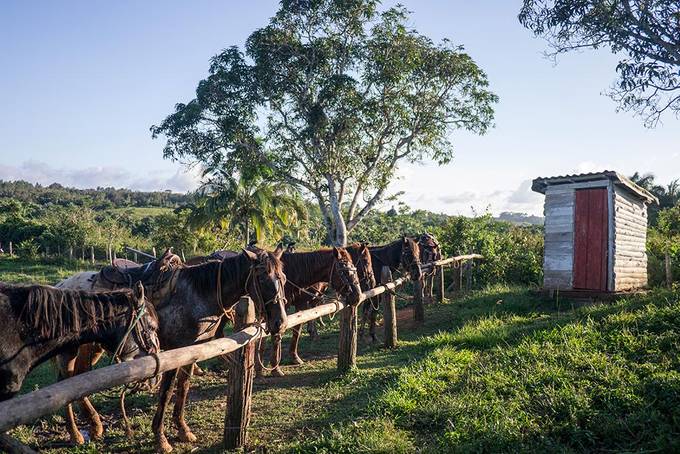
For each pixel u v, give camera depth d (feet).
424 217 130.62
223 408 21.50
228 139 74.84
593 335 23.65
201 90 74.13
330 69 77.10
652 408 16.15
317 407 20.77
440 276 49.24
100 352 20.08
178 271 18.79
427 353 27.35
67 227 111.65
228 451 16.70
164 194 381.19
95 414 18.42
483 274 59.52
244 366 16.93
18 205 171.42
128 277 19.26
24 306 13.51
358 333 37.52
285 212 89.86
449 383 20.97
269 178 83.25
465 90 79.36
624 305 30.30
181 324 18.22
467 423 16.39
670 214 74.43
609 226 40.73
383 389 21.38
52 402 9.53
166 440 17.34
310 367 28.45
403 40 74.38
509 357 22.80
